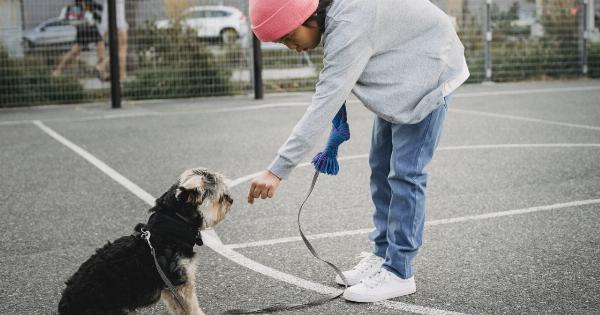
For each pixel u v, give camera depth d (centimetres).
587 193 663
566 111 1198
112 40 1394
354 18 380
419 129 412
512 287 442
